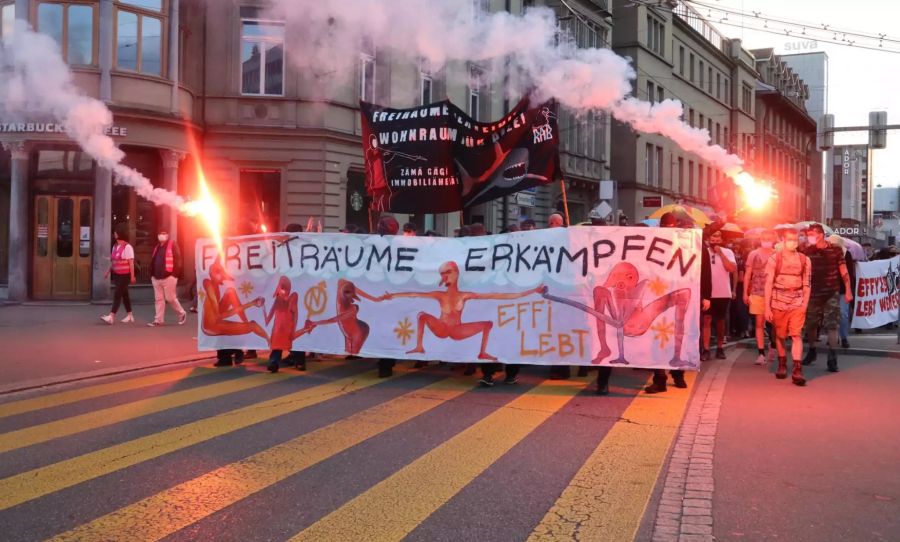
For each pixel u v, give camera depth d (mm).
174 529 4125
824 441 6031
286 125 19797
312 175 19969
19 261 17797
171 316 15727
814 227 9641
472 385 8484
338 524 4223
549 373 9352
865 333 15086
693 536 4070
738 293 12883
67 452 5594
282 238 9430
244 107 19719
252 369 9508
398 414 6938
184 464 5309
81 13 17125
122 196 18719
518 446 5859
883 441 6035
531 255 8398
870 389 8266
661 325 7934
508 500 4641
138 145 17859
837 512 4445
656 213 15383
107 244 17906
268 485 4879
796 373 8523
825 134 26344
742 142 52719
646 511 4465
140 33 17828
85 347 10961
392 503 4570
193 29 19500
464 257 8680
